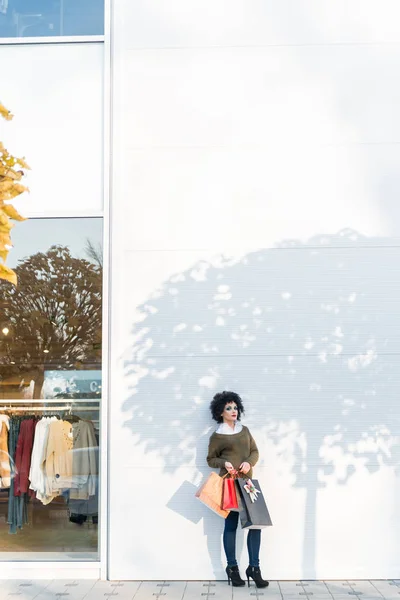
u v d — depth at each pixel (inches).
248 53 299.0
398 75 296.2
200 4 301.7
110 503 282.8
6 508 291.4
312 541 278.7
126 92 298.8
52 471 291.4
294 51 298.5
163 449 284.5
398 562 277.0
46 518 289.9
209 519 281.6
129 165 295.7
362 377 285.3
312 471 281.4
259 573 267.1
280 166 293.7
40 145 300.4
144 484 283.3
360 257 289.4
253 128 295.6
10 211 175.9
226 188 293.6
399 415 283.6
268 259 290.4
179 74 298.8
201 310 289.4
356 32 298.4
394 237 289.9
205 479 283.0
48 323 296.5
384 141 293.6
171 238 292.4
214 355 287.4
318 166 293.3
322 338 287.0
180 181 294.4
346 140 294.2
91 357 293.3
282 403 284.8
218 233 291.9
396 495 280.1
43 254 297.9
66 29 305.9
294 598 251.6
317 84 296.8
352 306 288.0
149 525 281.9
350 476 281.1
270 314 288.4
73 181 298.4
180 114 297.3
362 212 291.1
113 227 293.4
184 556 280.5
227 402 276.1
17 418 294.2
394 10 298.7
